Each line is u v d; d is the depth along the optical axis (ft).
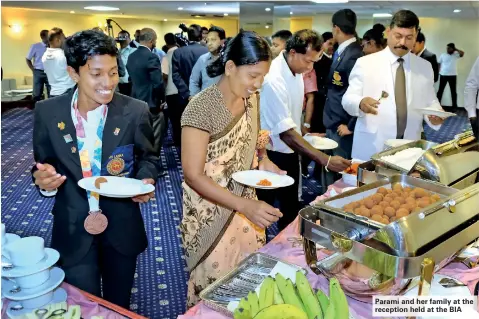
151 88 13.99
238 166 5.04
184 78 15.49
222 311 3.62
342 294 3.15
